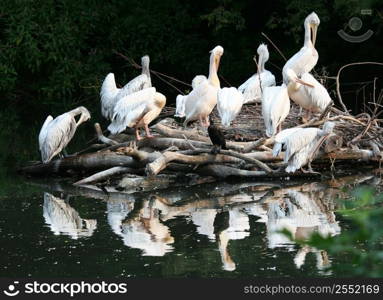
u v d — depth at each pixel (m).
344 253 9.12
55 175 14.15
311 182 13.04
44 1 26.80
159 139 13.77
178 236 10.00
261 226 10.37
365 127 13.73
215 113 16.33
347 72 25.53
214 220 10.76
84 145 17.22
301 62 15.70
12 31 26.25
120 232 10.25
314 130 12.86
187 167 13.24
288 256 9.09
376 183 12.66
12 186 13.30
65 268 8.81
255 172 13.18
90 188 13.06
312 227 10.17
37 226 10.62
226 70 26.50
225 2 25.64
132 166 13.26
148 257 9.15
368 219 4.05
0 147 17.48
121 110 13.80
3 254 9.37
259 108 15.97
